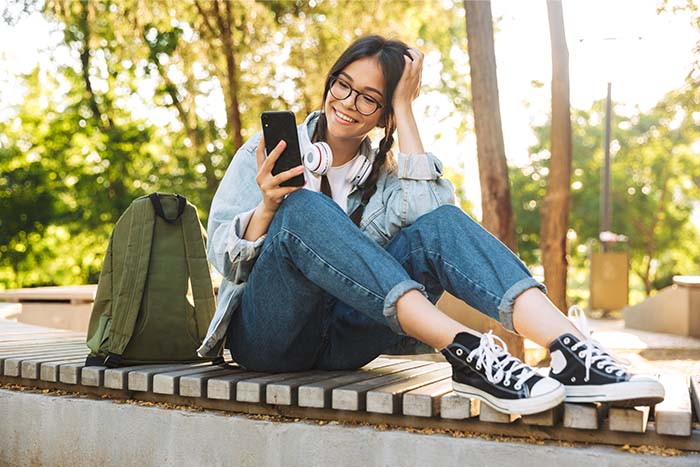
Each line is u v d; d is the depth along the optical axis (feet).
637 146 100.99
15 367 9.84
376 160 8.74
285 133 7.43
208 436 8.16
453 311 20.77
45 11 35.91
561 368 6.66
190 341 9.52
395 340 8.37
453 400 7.02
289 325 7.91
